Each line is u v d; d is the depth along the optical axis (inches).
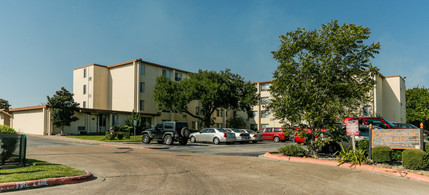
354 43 472.4
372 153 438.6
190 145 868.0
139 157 511.2
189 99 1409.9
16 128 1509.6
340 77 494.9
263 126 1974.7
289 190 277.0
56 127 1302.9
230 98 1435.8
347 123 469.7
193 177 331.9
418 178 351.9
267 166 419.5
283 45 513.3
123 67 1624.0
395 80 1619.1
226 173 360.8
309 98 484.4
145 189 268.2
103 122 1438.2
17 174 295.9
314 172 376.8
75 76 1749.5
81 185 281.7
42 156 498.0
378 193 277.0
